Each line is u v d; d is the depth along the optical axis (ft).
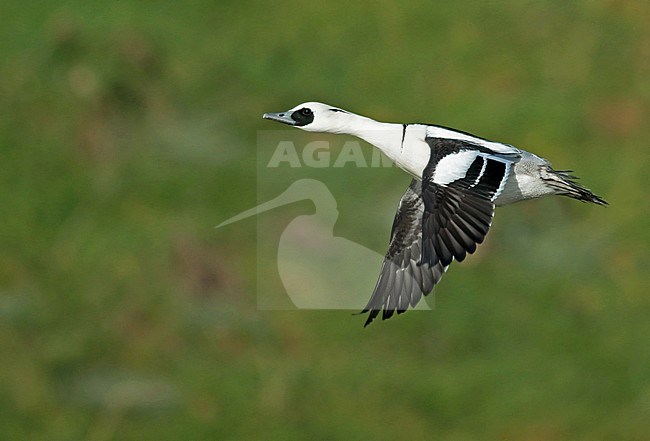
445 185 32.73
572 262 57.93
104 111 62.90
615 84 68.80
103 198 58.75
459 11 70.49
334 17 69.26
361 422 48.55
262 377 49.78
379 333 52.95
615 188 63.21
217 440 47.39
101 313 52.21
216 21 68.13
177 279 54.49
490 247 57.98
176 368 50.08
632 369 52.70
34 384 48.44
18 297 52.85
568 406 50.39
